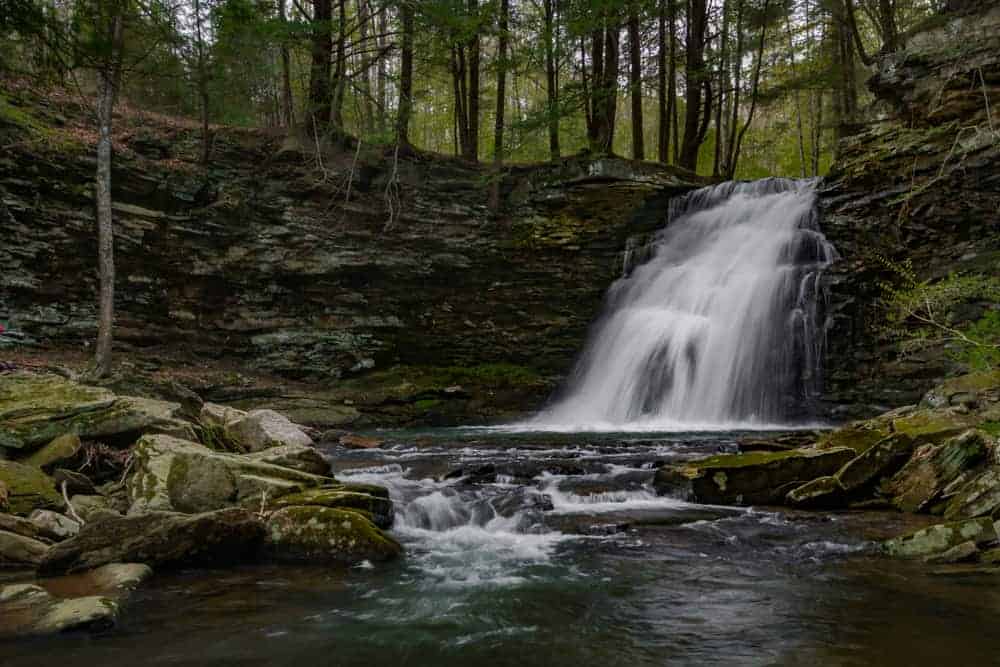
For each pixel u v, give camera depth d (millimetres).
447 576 5957
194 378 17156
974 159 15328
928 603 4848
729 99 30641
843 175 18172
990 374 10078
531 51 22031
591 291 21750
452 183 22125
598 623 4770
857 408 15461
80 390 9062
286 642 4449
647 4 21922
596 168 21891
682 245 21562
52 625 4488
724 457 9273
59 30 6836
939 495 7656
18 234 16578
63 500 7172
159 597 5324
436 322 21406
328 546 6488
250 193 19891
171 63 12648
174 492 7035
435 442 12984
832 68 26891
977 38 16250
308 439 10891
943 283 11047
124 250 17797
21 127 16797
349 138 21953
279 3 19969
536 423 18812
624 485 9109
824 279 16688
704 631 4551
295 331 19922
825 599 5070
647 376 18891
